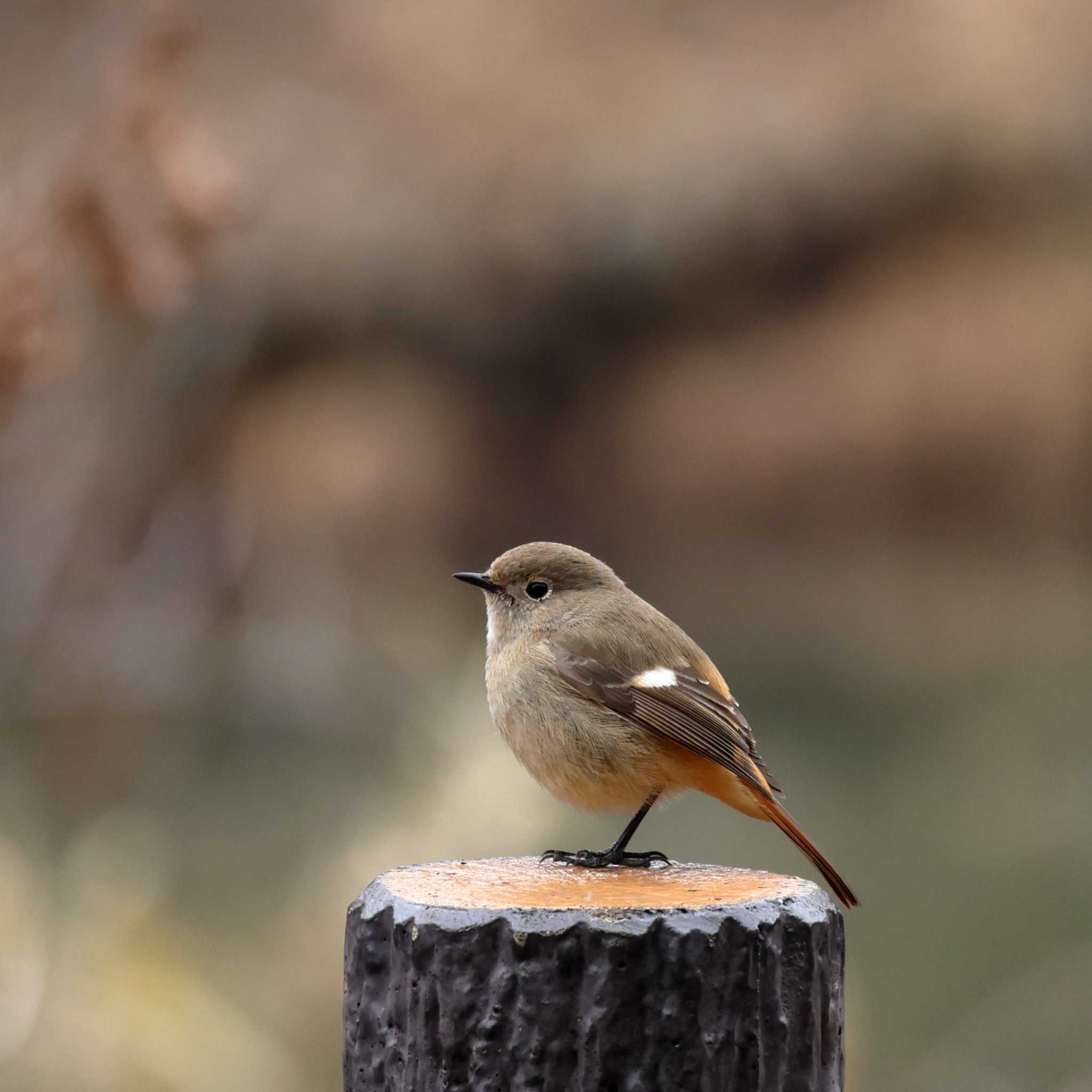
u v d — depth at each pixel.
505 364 20.64
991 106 19.03
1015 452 19.30
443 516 20.44
